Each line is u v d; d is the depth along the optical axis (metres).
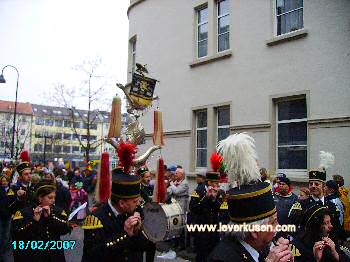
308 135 8.74
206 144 11.83
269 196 2.27
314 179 5.28
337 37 8.41
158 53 14.10
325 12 8.69
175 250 8.38
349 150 7.96
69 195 8.23
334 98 8.34
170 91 13.30
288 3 9.79
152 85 5.03
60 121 76.50
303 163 9.05
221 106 11.24
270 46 9.91
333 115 8.33
